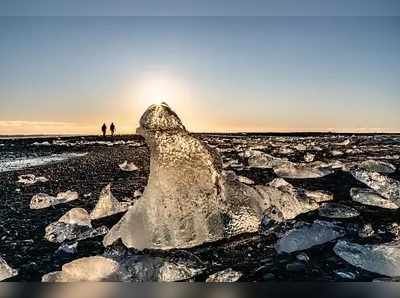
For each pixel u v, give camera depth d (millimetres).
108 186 4957
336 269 2982
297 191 4992
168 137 3775
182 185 3688
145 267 3012
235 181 4184
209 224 3627
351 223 4066
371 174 6246
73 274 2938
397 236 3688
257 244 3523
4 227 4277
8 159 11664
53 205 5270
